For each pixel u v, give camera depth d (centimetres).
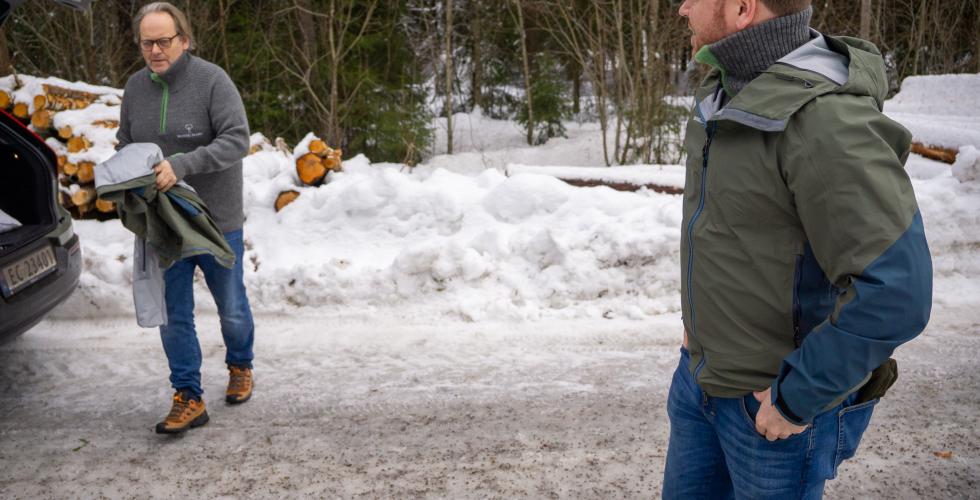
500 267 470
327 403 341
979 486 266
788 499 144
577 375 365
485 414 327
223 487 275
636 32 965
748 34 134
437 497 265
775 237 133
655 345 400
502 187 541
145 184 282
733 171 134
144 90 313
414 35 1277
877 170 117
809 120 123
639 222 480
